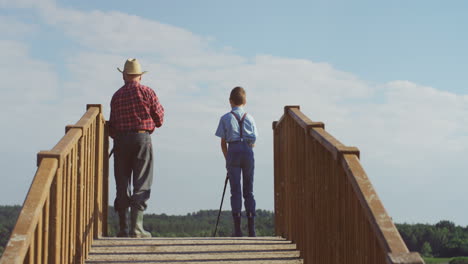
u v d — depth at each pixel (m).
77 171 4.49
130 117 6.20
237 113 6.67
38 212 2.87
